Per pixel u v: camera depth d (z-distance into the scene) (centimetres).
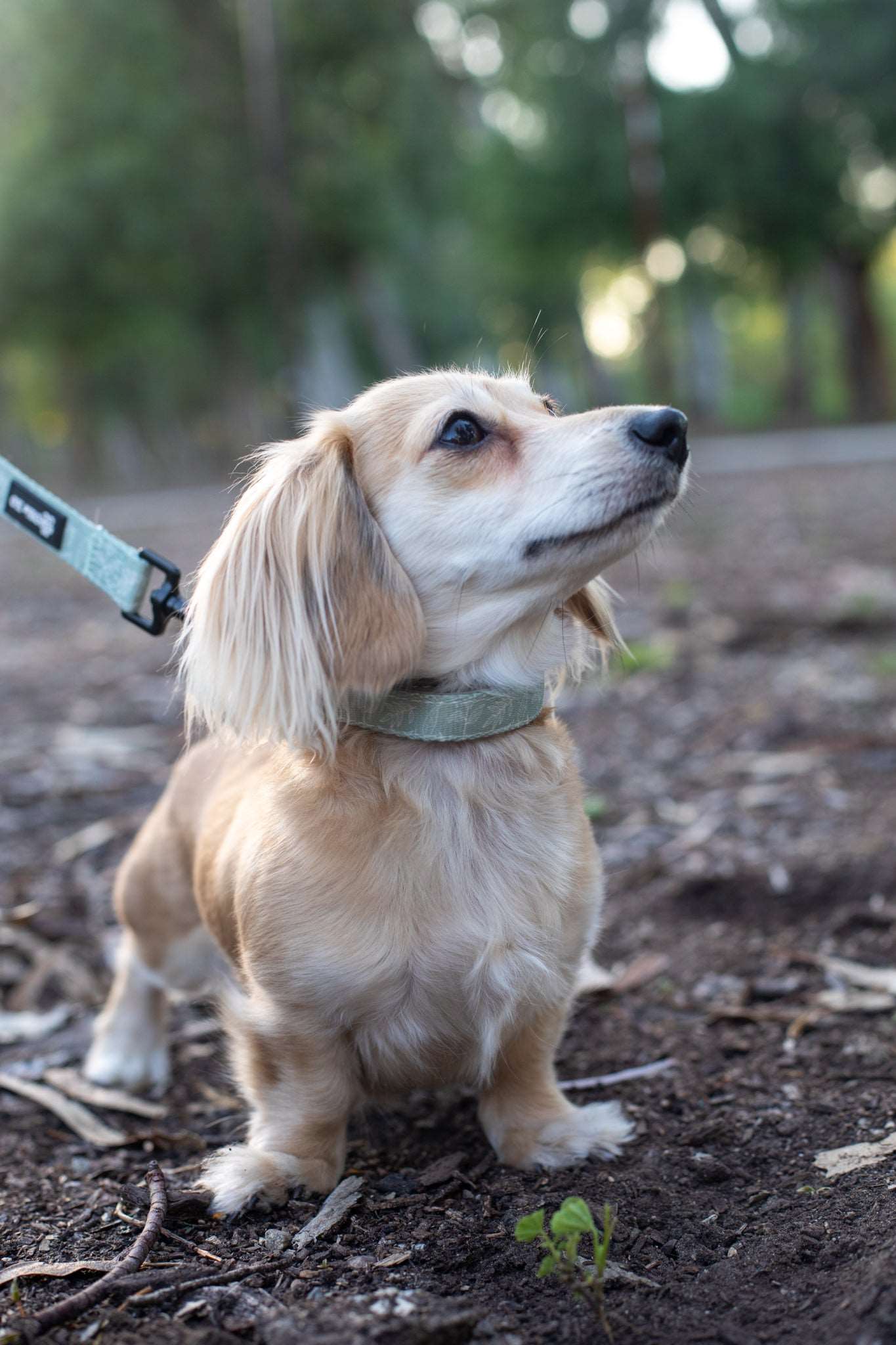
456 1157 77
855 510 333
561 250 712
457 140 731
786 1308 63
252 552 74
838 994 93
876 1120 78
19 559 410
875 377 778
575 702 166
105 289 663
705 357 862
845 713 149
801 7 627
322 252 651
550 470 74
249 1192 73
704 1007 93
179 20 605
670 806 126
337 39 607
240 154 606
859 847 111
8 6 597
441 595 74
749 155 646
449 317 802
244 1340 62
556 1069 87
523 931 72
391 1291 65
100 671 210
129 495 728
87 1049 94
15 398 1222
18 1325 63
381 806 71
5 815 138
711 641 190
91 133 609
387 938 70
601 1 648
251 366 811
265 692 73
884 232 712
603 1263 63
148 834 89
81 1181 78
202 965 88
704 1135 78
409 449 75
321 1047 73
